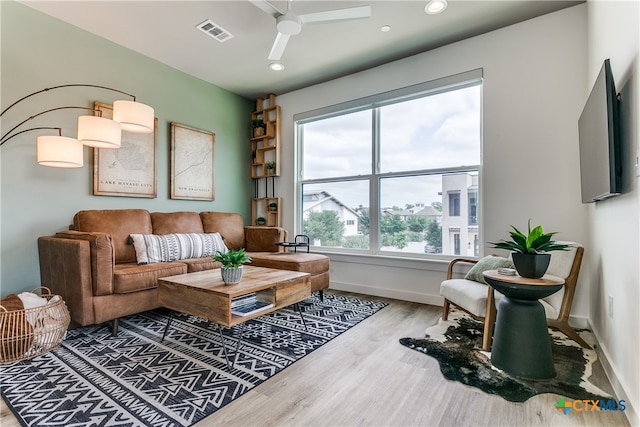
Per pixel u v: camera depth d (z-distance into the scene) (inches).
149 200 137.1
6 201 99.0
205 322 102.7
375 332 93.9
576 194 100.0
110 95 122.5
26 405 57.2
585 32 99.3
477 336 90.4
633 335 53.7
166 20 109.2
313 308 119.0
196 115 155.0
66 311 85.9
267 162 179.6
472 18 107.8
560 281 68.1
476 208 121.3
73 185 113.7
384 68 140.9
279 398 59.9
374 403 58.4
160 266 105.0
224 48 128.0
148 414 54.7
